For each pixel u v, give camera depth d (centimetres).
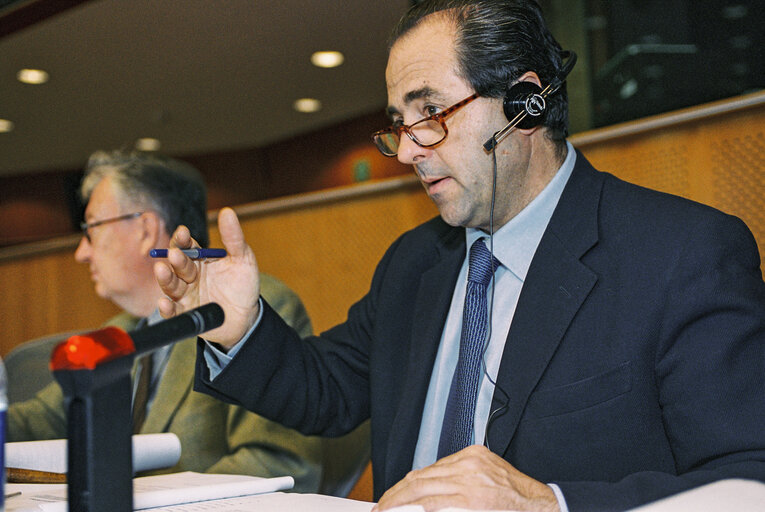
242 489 83
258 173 716
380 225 244
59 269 325
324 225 259
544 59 109
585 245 99
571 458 90
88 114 593
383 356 119
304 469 143
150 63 495
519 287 107
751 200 150
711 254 90
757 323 84
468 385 103
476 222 109
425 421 110
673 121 160
